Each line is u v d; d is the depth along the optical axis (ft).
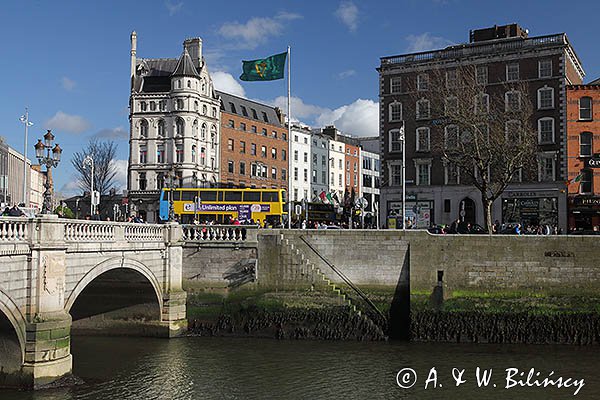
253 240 111.04
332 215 171.42
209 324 109.91
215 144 241.76
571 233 145.28
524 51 167.53
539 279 103.76
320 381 78.74
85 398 70.03
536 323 102.99
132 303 105.50
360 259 110.11
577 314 102.01
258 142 264.93
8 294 66.49
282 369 84.38
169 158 225.97
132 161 229.45
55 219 71.87
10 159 266.16
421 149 178.91
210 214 152.66
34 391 69.72
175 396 71.87
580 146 162.61
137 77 234.99
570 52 171.94
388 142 183.93
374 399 71.77
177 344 99.76
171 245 105.19
